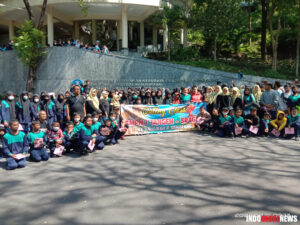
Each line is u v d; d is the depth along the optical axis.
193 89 10.28
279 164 5.47
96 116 6.82
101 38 29.14
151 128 9.13
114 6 20.22
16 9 21.17
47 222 3.34
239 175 4.87
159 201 3.86
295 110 7.95
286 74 20.30
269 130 8.38
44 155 6.18
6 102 7.81
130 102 12.02
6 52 19.05
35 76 17.81
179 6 21.17
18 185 4.63
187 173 5.03
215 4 19.44
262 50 24.12
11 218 3.47
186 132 9.27
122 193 4.16
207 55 25.00
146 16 23.11
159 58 21.48
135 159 6.03
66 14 23.05
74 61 17.44
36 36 16.62
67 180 4.82
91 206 3.74
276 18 28.59
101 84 17.14
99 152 6.80
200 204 3.74
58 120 9.48
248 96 8.89
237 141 7.67
